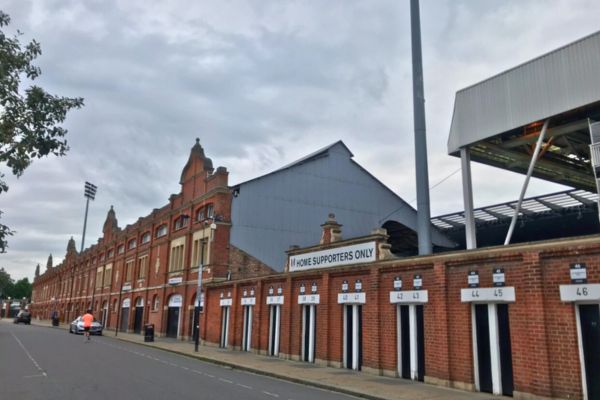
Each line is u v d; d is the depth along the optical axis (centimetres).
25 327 5566
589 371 1047
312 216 3725
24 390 1170
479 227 3738
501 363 1226
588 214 3078
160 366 1795
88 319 3247
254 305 2428
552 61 1731
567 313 1087
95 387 1224
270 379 1541
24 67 737
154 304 4266
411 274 1517
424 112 2036
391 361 1545
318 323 1927
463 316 1326
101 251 6397
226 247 3269
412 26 2141
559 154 2248
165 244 4162
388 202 4191
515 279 1208
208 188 3531
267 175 3588
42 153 737
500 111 1878
